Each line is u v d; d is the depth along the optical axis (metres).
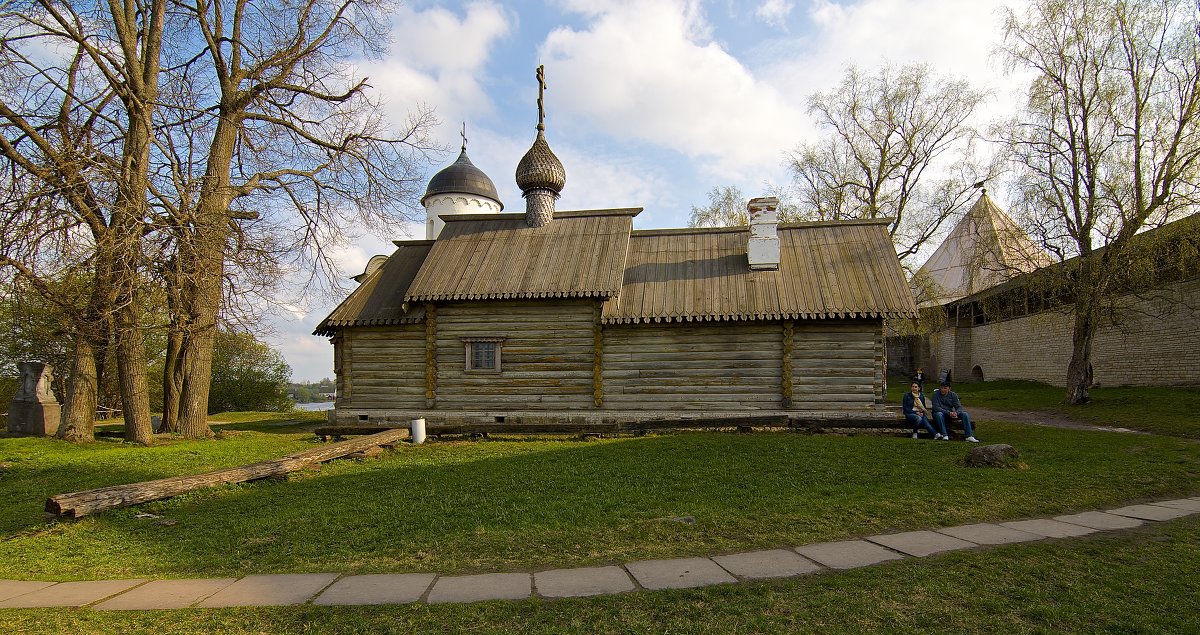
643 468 11.13
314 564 6.43
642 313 17.25
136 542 7.52
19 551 7.24
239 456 13.98
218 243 15.99
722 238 20.42
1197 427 15.93
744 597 5.18
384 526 7.68
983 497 8.50
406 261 21.36
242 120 19.36
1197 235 19.58
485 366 18.16
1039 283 23.02
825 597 5.12
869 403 16.41
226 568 6.43
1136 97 21.16
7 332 28.22
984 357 40.34
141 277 15.02
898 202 33.97
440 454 13.63
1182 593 5.17
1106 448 12.65
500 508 8.37
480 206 36.72
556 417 17.31
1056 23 22.44
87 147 14.64
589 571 5.94
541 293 17.33
